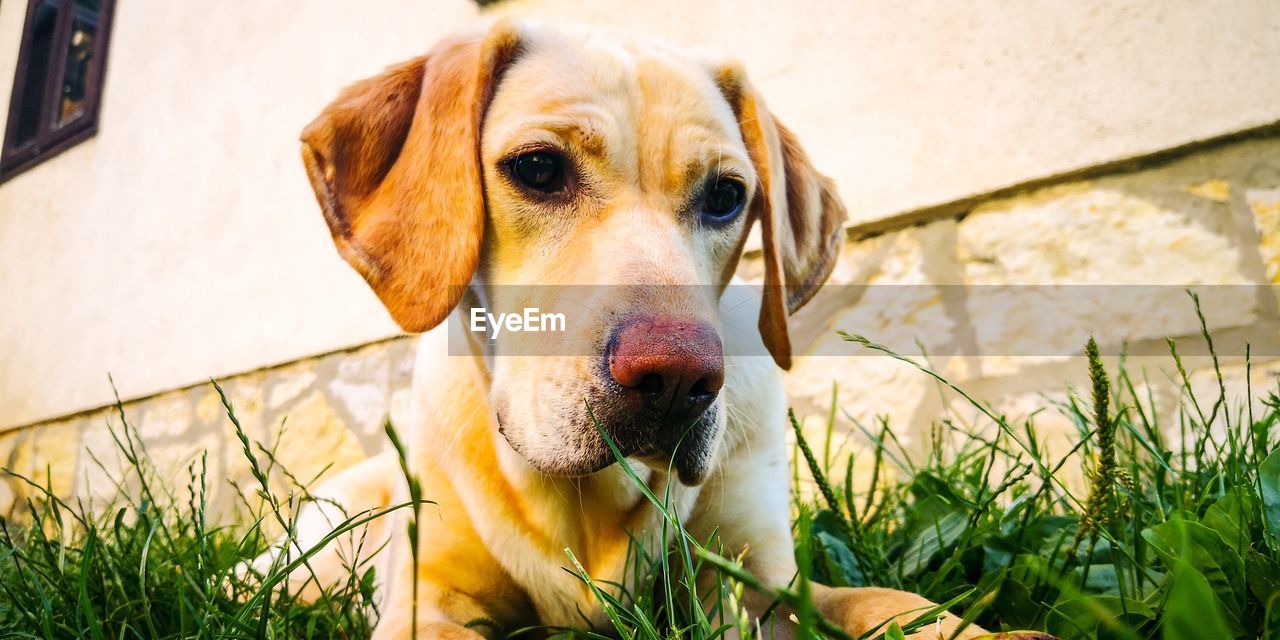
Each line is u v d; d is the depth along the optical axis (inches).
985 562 15.7
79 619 14.3
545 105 16.0
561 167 15.8
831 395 30.5
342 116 17.2
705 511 16.6
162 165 54.8
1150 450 14.6
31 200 64.8
